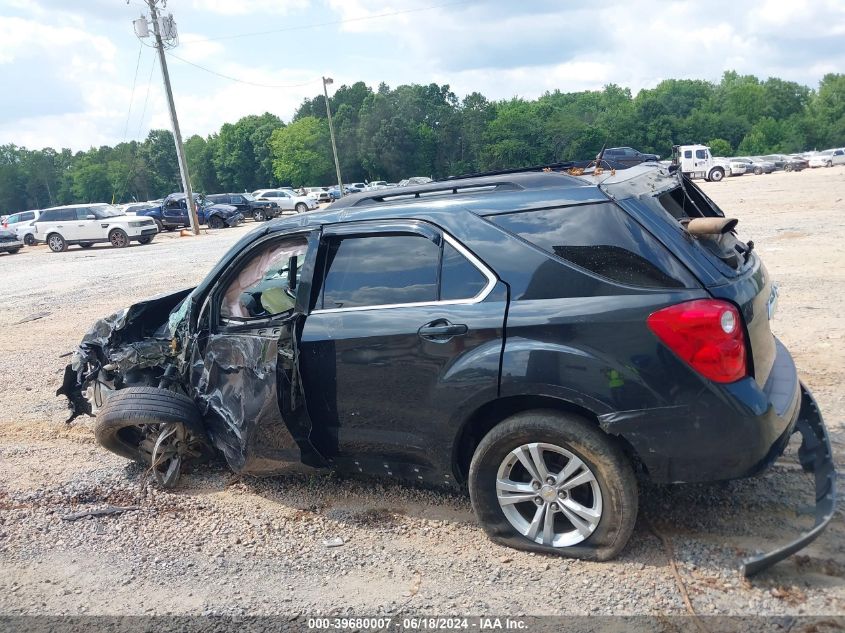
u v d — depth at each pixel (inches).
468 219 142.6
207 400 175.6
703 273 124.6
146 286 559.5
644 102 4581.7
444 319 139.0
